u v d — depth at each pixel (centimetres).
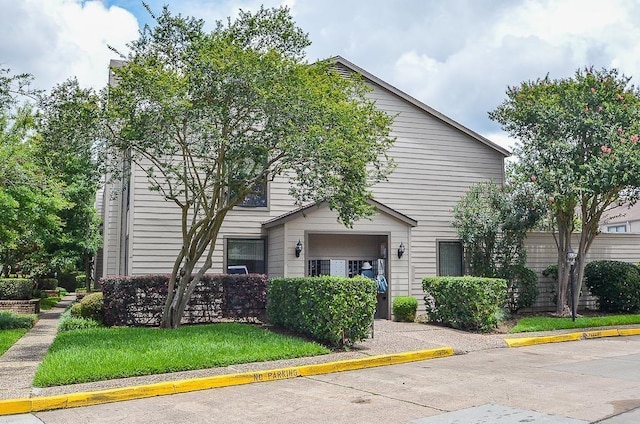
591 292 1859
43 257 2548
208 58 1157
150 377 866
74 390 787
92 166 1273
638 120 1603
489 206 1759
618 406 703
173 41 1266
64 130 1225
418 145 1845
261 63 1180
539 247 1892
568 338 1387
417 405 734
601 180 1521
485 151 1919
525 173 1639
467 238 1756
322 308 1144
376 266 1695
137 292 1453
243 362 977
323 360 1020
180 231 1584
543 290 1872
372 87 1811
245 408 735
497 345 1269
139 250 1548
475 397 772
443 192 1855
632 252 2011
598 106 1631
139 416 701
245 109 1248
